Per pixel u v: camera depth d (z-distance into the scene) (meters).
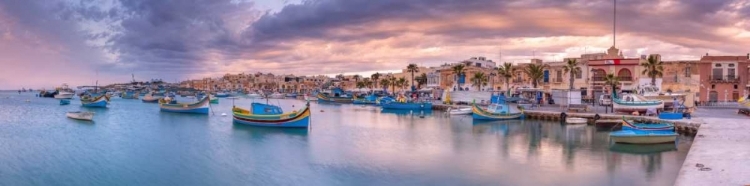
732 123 46.00
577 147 39.81
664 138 39.97
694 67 88.00
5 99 167.25
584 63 93.69
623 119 47.97
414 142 43.31
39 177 29.06
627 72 89.56
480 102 94.69
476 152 37.25
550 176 28.61
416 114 82.44
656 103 62.94
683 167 22.86
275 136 48.25
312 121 66.50
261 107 61.16
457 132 52.06
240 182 27.84
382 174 29.42
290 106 122.12
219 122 64.62
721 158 25.17
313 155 36.06
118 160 34.16
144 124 61.94
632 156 35.00
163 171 30.62
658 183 26.69
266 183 27.53
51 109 97.25
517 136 48.09
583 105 72.75
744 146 29.70
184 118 72.44
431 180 27.80
